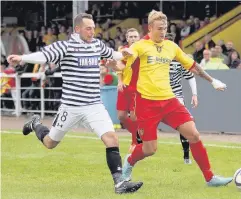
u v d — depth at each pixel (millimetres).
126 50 15359
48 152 22766
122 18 42688
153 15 15617
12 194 15531
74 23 15250
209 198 14844
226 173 18375
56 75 34375
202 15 40906
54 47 14883
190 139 15820
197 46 33844
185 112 15766
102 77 29984
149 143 15797
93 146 24203
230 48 31938
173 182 16922
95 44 15258
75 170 19016
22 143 25172
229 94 27750
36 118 16734
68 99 15227
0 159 21219
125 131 29281
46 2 45094
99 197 14984
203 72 16141
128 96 19797
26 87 35844
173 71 19141
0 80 36312
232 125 27812
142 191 15633
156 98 15594
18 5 46375
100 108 15320
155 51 15602
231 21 36188
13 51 42281
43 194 15508
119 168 15250
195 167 19359
